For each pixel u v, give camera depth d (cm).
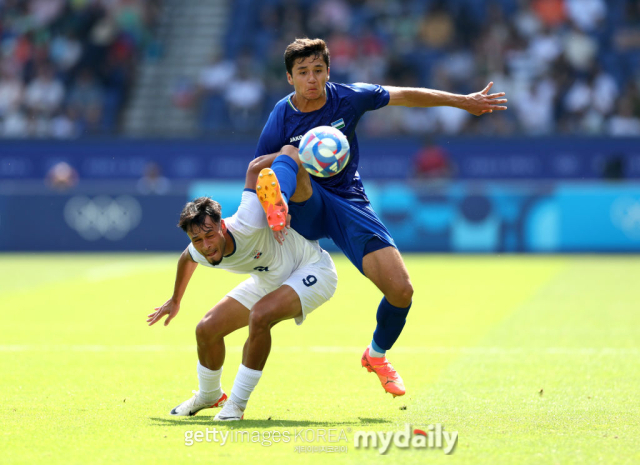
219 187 6631
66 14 8462
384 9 8231
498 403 1878
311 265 1775
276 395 1998
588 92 7425
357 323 3312
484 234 6425
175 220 6600
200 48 8519
